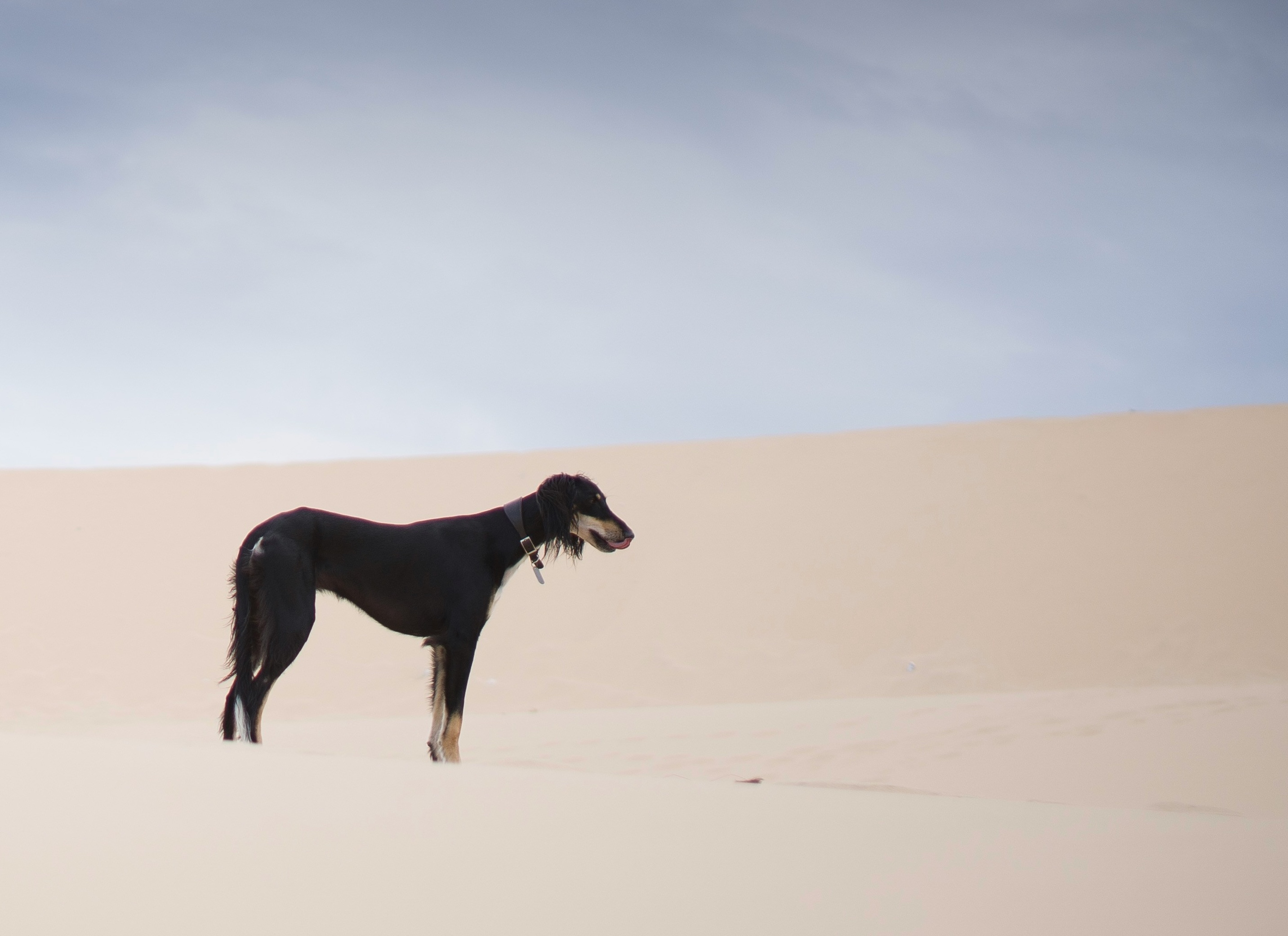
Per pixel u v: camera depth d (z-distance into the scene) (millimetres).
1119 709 10219
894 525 24500
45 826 3068
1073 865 3217
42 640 20891
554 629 22031
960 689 18438
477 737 11125
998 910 2799
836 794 4102
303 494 27969
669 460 28844
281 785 3660
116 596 22984
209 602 22875
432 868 2922
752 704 15008
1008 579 22141
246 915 2535
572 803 3676
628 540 7238
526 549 7043
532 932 2535
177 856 2889
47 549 25000
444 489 28172
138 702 17641
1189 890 2992
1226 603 20578
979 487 25734
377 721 13922
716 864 3088
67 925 2418
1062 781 7684
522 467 29000
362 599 6688
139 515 26703
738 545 24453
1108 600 21078
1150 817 3957
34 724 15148
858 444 28781
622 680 19938
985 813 3887
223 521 26547
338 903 2643
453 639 6766
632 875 2957
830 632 21203
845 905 2803
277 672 6332
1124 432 27594
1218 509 23703
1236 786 7297
